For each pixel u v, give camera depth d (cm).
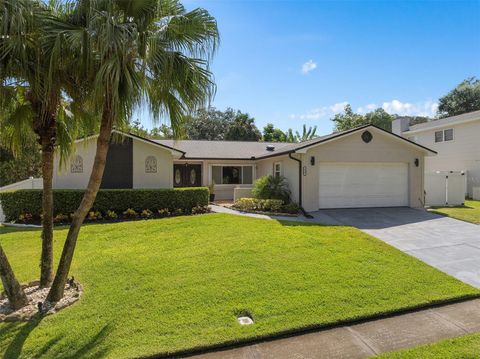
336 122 3906
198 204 1303
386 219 1117
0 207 1190
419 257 688
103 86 379
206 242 787
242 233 878
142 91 409
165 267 604
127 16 423
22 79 423
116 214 1169
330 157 1281
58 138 568
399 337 376
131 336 368
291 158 1333
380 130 1302
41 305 432
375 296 475
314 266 604
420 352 340
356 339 373
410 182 1362
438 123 2177
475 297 488
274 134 3662
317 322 400
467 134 1941
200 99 470
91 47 383
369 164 1338
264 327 388
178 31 443
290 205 1253
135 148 1410
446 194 1529
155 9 416
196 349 346
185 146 2000
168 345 351
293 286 510
